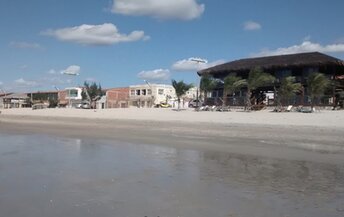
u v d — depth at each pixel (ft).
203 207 35.24
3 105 457.68
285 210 34.30
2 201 37.55
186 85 224.12
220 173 52.37
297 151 75.61
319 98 177.88
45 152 76.33
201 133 115.96
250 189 42.57
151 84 390.21
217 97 214.69
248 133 110.83
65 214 33.35
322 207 35.27
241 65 218.79
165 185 44.60
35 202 37.11
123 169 55.67
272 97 204.33
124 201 37.32
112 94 383.45
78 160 65.05
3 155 71.72
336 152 74.08
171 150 78.74
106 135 116.67
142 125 151.74
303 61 195.11
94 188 43.09
